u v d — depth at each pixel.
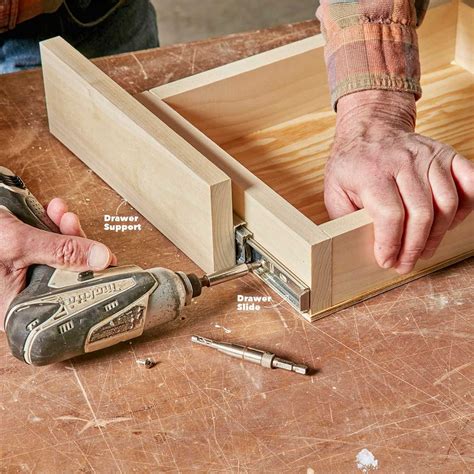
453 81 1.75
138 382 1.14
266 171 1.51
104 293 1.12
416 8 1.42
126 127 1.36
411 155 1.21
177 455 1.04
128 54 1.79
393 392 1.11
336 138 1.33
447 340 1.18
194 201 1.26
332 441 1.05
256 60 1.55
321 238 1.15
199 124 1.54
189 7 3.51
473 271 1.29
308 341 1.19
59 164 1.54
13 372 1.15
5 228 1.15
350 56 1.33
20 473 1.03
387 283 1.26
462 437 1.05
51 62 1.52
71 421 1.09
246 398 1.11
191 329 1.21
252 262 1.29
